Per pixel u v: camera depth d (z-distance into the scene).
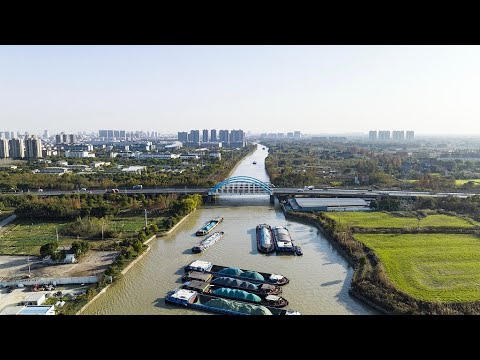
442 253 69.44
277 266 67.19
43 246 68.44
